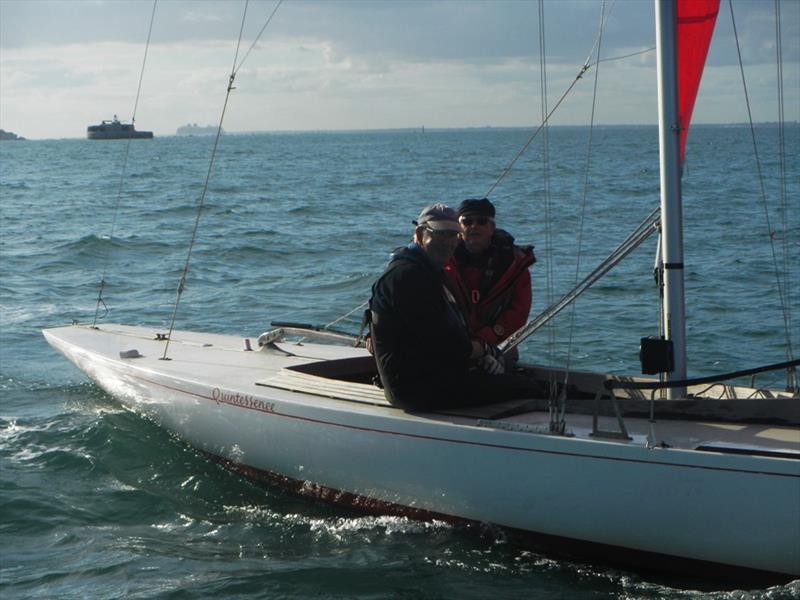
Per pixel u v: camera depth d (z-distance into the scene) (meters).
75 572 4.72
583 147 99.56
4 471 6.07
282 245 18.11
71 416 7.15
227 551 4.97
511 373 5.77
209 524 5.34
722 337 9.53
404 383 5.03
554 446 4.55
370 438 5.13
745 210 23.53
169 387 6.35
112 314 11.57
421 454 4.95
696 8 4.71
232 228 21.53
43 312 11.68
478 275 5.62
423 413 5.06
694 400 4.77
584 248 16.70
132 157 88.62
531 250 5.66
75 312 11.69
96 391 7.83
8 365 8.83
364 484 5.25
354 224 22.59
